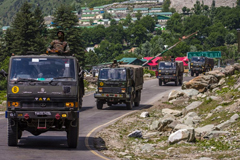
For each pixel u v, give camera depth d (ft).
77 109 77.82
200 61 417.69
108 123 129.70
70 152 78.28
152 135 106.52
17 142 82.43
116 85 167.02
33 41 518.78
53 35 508.94
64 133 107.14
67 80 77.87
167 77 314.55
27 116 75.61
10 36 562.66
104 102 173.27
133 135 105.29
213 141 88.22
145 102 204.54
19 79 77.05
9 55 558.56
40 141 92.17
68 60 79.92
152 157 78.23
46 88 76.64
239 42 139.74
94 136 103.91
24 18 527.81
